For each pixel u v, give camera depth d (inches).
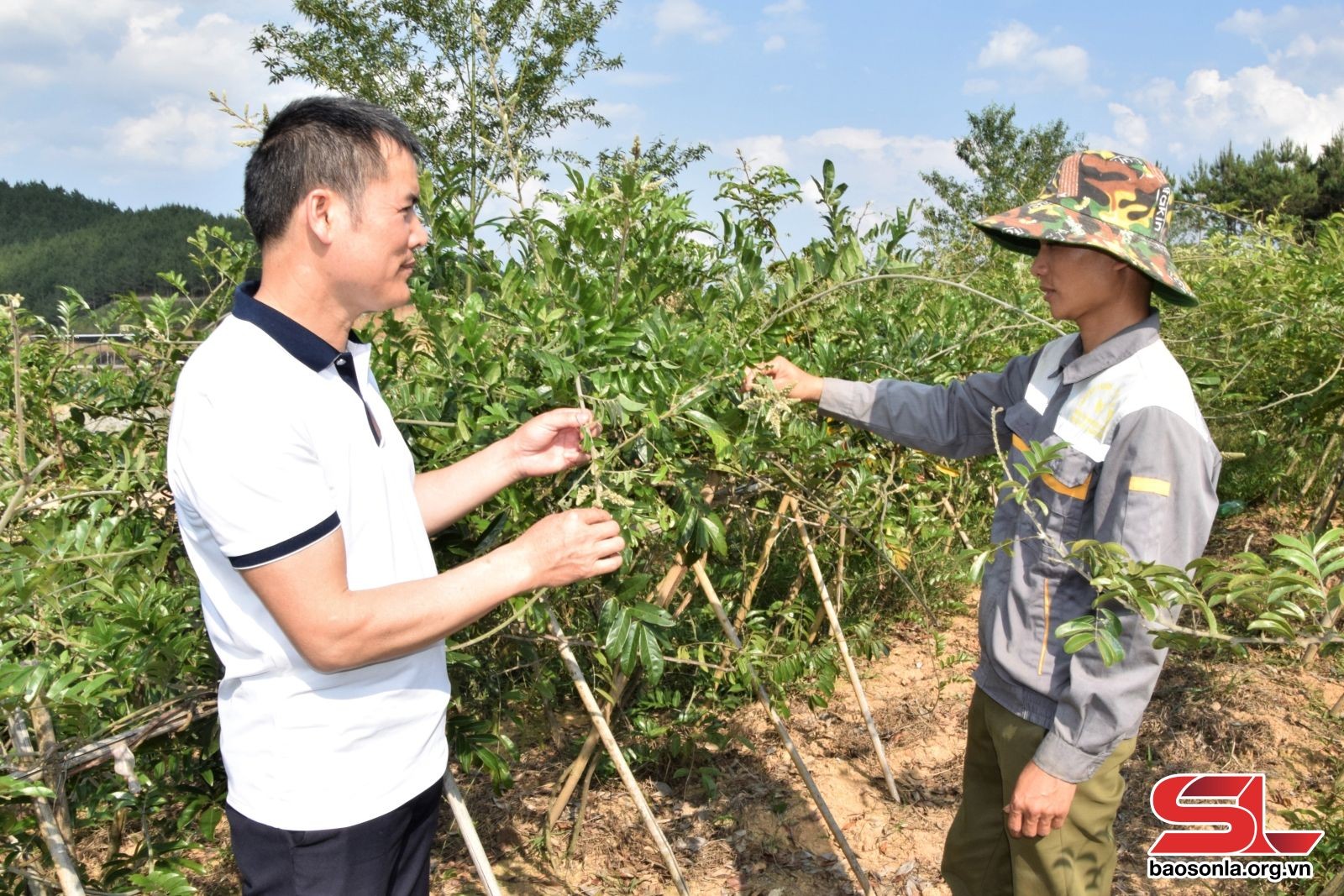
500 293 81.0
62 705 65.8
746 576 140.4
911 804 131.8
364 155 54.2
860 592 179.9
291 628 52.2
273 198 54.3
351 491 56.3
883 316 120.3
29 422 98.3
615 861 120.6
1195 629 50.1
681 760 139.3
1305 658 159.6
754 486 102.3
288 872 57.7
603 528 58.6
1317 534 185.5
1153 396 69.6
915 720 151.3
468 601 55.0
